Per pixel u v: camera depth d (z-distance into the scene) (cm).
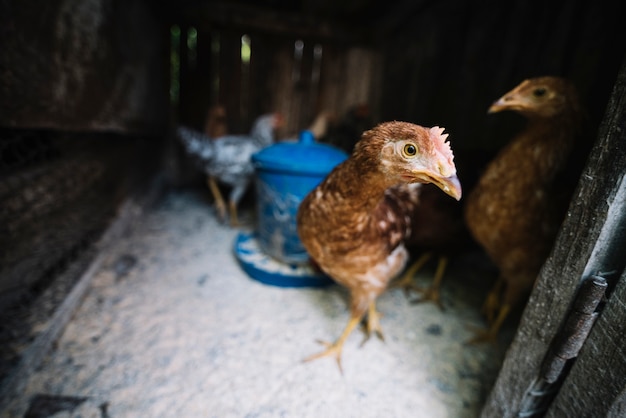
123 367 36
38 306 40
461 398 36
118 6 55
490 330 45
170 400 34
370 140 25
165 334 42
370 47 98
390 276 38
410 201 44
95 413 32
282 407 34
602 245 22
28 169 38
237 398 34
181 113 98
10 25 30
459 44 66
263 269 52
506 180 35
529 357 26
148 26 74
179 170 104
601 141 21
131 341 40
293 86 100
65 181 45
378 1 82
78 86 42
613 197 20
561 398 24
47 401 32
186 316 45
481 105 61
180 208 86
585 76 44
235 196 76
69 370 35
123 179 70
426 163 23
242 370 37
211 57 94
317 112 103
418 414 34
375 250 34
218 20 85
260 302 49
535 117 34
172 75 95
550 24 49
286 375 37
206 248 65
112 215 64
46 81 35
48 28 35
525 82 33
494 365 41
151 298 48
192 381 36
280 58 97
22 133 37
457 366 40
